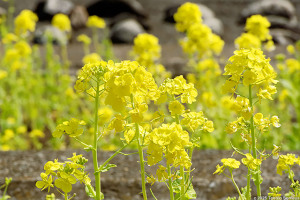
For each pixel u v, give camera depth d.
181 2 18.55
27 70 8.45
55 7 16.12
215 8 18.31
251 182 3.96
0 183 4.08
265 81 2.29
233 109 2.36
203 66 6.63
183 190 2.47
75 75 10.17
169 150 2.12
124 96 2.13
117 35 15.12
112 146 6.18
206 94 6.04
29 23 8.55
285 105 7.37
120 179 4.09
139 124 2.20
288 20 16.89
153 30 16.53
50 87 8.67
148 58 6.14
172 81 2.29
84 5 18.19
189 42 6.16
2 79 8.29
